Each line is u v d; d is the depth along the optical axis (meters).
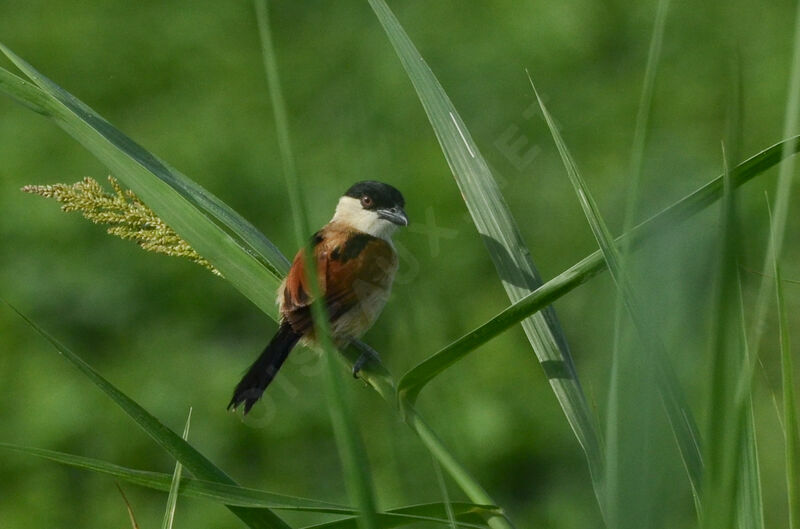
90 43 18.41
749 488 2.93
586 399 3.86
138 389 11.84
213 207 4.77
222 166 15.30
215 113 16.56
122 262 13.44
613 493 1.82
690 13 17.69
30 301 13.03
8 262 13.52
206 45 18.27
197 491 3.29
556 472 10.32
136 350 12.48
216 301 13.02
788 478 2.92
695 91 16.05
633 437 1.77
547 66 16.78
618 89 16.08
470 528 3.42
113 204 4.41
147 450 11.23
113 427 11.40
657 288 1.81
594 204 3.33
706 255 1.82
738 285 2.74
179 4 19.38
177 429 11.30
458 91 16.41
